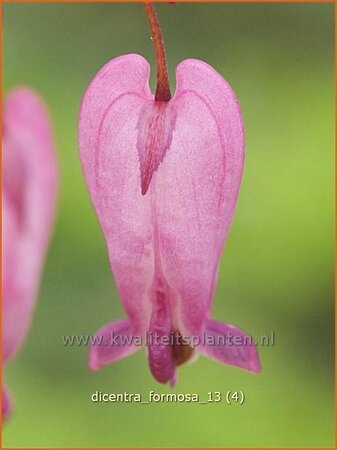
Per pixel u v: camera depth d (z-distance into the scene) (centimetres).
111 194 10
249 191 21
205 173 10
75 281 21
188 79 10
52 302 21
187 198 10
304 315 21
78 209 21
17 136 11
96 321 21
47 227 12
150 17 10
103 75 10
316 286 21
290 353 21
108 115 10
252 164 21
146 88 10
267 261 21
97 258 21
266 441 20
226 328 10
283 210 21
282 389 20
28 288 11
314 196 21
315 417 20
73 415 20
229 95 10
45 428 20
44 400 20
